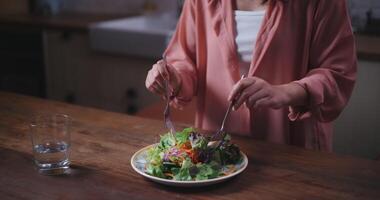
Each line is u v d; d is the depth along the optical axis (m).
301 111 1.30
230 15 1.42
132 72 3.10
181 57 1.52
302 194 1.00
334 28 1.31
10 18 3.54
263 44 1.36
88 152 1.23
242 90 1.17
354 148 2.43
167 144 1.14
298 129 1.42
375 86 2.29
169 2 3.38
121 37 2.98
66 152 1.16
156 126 1.42
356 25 2.68
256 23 1.39
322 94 1.23
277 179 1.07
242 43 1.42
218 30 1.43
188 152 1.07
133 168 1.09
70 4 3.89
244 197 0.99
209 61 1.48
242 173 1.10
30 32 3.38
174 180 1.01
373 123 2.36
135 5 3.61
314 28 1.33
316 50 1.34
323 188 1.03
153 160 1.07
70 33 3.21
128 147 1.26
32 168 1.14
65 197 1.00
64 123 1.20
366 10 2.64
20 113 1.55
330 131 1.50
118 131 1.38
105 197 1.00
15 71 3.57
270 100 1.17
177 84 1.41
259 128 1.43
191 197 0.99
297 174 1.10
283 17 1.33
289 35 1.35
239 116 1.43
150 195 1.00
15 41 3.48
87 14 3.71
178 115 2.28
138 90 3.12
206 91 1.51
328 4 1.30
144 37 2.89
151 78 1.36
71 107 1.61
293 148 1.25
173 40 1.57
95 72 3.25
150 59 2.96
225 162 1.10
